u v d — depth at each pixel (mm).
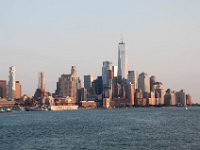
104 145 100375
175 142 103062
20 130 159500
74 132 143625
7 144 107438
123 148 94000
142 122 199500
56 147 98438
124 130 146750
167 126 163500
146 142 104562
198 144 98125
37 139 119250
